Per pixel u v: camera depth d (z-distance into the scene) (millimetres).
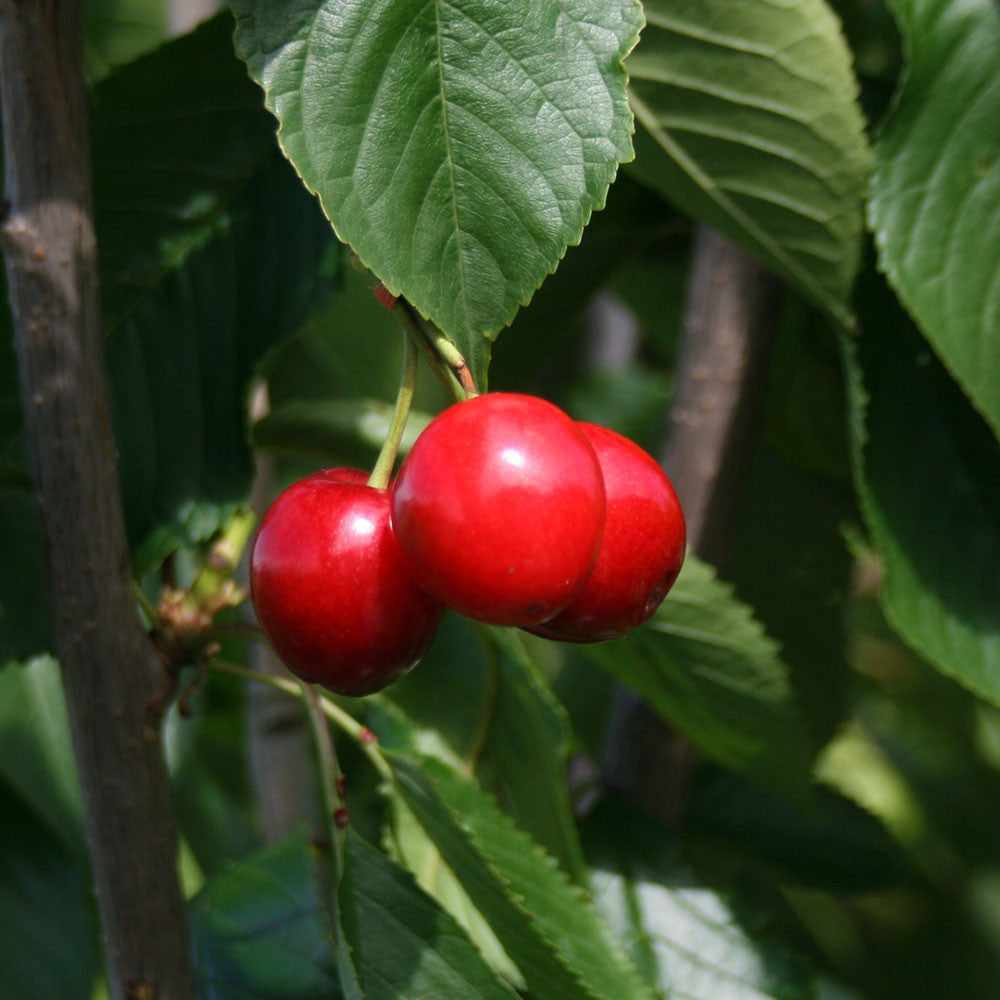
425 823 569
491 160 513
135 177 570
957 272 571
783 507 673
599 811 632
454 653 627
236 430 574
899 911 911
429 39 514
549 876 576
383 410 596
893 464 591
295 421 593
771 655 588
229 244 575
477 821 576
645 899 617
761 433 667
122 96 564
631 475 524
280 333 574
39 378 541
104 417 544
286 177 575
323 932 593
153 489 571
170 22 624
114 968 561
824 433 664
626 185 626
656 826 629
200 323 575
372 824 614
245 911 599
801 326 656
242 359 575
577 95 512
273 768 640
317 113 512
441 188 513
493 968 552
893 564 587
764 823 688
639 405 866
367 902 556
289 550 523
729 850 684
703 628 589
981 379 569
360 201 511
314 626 522
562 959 552
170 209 572
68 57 536
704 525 632
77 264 540
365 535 523
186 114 568
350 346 732
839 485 668
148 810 554
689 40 568
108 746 551
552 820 606
